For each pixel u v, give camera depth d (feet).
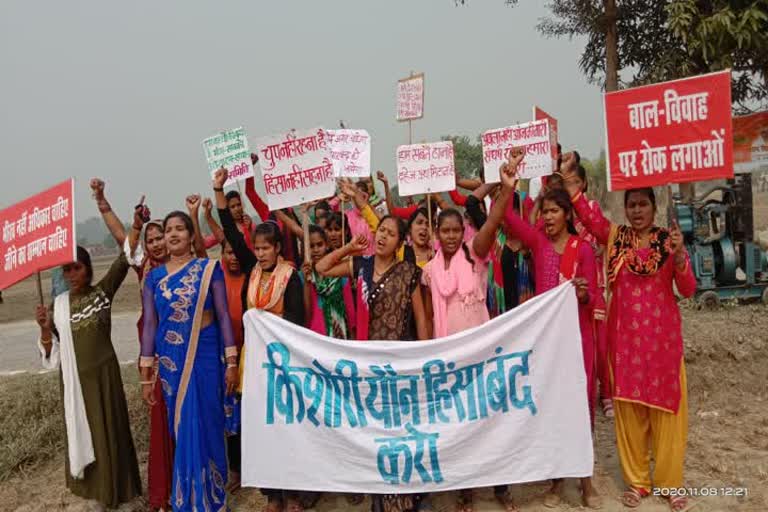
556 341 14.40
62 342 15.30
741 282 33.96
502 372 14.40
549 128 18.31
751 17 33.45
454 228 14.99
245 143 21.80
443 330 15.10
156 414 15.55
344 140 25.34
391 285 14.85
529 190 24.70
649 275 14.46
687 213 33.01
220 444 15.19
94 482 15.47
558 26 46.11
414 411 14.44
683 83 13.97
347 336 17.37
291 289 15.39
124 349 42.27
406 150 19.83
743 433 18.52
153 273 15.21
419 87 22.82
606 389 20.86
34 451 19.98
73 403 15.17
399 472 14.26
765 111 36.78
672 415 14.28
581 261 15.44
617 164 14.58
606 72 43.78
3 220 16.15
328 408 14.57
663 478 14.52
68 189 14.97
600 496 15.28
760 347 25.03
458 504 14.92
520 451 14.29
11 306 75.41
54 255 15.08
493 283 17.38
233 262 18.02
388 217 14.98
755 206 91.25
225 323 15.21
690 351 24.89
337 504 15.98
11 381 30.14
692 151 13.98
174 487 14.57
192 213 17.69
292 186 16.61
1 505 17.21
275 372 14.92
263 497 16.65
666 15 41.60
